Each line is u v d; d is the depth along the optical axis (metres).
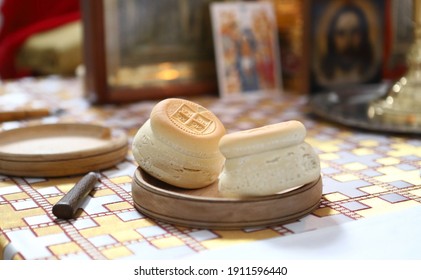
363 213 0.72
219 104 1.23
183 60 1.30
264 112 1.16
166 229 0.69
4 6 1.98
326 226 0.69
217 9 1.29
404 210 0.72
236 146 0.68
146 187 0.71
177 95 1.29
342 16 1.29
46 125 0.94
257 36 1.32
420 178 0.82
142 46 1.24
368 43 1.32
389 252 0.65
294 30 1.32
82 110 1.17
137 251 0.65
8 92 1.34
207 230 0.68
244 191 0.68
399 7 1.38
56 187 0.80
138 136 0.74
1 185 0.81
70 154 0.83
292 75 1.35
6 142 0.90
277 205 0.68
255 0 1.36
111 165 0.87
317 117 1.11
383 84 1.34
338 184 0.80
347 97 1.18
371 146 0.95
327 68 1.30
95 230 0.69
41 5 1.98
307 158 0.69
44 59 1.88
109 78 1.21
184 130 0.73
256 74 1.31
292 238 0.67
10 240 0.67
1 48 1.99
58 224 0.70
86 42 1.21
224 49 1.29
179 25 1.28
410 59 1.06
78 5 1.99
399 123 1.01
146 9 1.23
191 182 0.73
